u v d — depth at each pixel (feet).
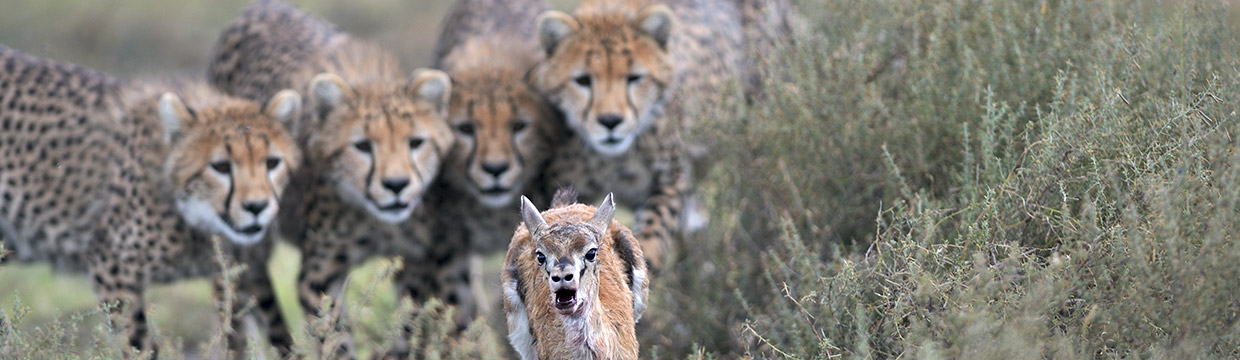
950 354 22.48
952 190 28.55
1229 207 21.98
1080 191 25.21
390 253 39.37
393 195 36.22
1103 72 27.12
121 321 29.43
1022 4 31.50
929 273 23.94
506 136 37.65
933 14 32.89
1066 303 24.21
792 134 32.63
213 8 78.59
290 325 44.14
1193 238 22.68
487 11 48.60
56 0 76.33
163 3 78.43
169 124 35.58
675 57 40.40
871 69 33.04
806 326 26.37
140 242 37.09
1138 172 24.04
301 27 46.24
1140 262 21.95
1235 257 21.66
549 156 39.34
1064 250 24.13
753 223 34.96
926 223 25.84
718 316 34.22
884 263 25.40
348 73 39.60
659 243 38.75
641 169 39.88
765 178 33.88
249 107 36.22
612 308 26.35
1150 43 28.17
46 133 38.99
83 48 73.82
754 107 34.81
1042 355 23.02
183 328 41.47
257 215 35.14
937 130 30.27
